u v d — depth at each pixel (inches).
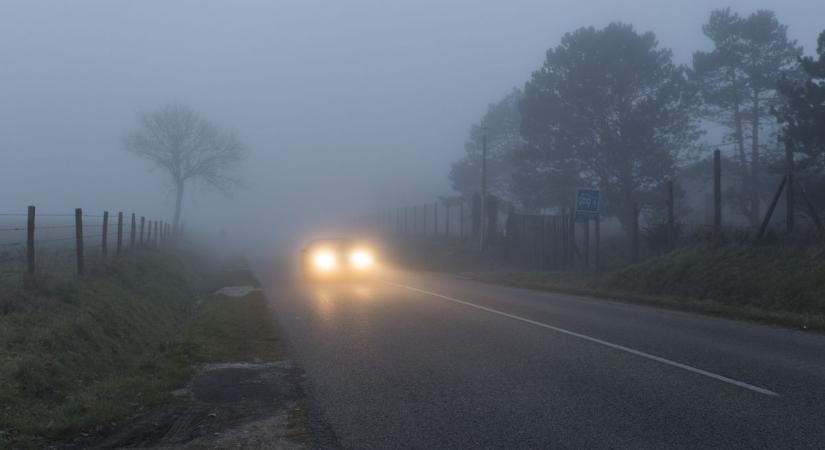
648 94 1763.0
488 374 407.8
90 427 313.9
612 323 621.9
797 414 314.3
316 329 597.9
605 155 1759.4
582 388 369.7
